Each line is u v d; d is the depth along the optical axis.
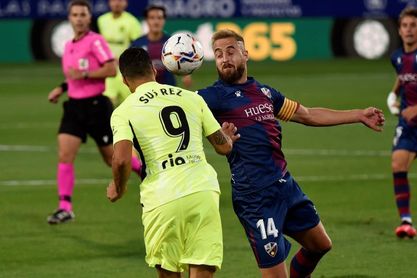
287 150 53.31
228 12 101.69
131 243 33.59
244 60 24.91
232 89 24.83
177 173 22.92
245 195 24.52
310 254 25.53
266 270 24.38
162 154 23.00
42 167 48.50
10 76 88.81
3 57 99.69
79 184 44.25
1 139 57.12
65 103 37.47
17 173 46.91
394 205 39.34
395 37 105.44
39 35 99.38
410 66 34.34
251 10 102.19
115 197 23.17
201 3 101.00
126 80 23.89
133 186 43.97
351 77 87.56
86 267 30.38
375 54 105.62
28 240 33.97
